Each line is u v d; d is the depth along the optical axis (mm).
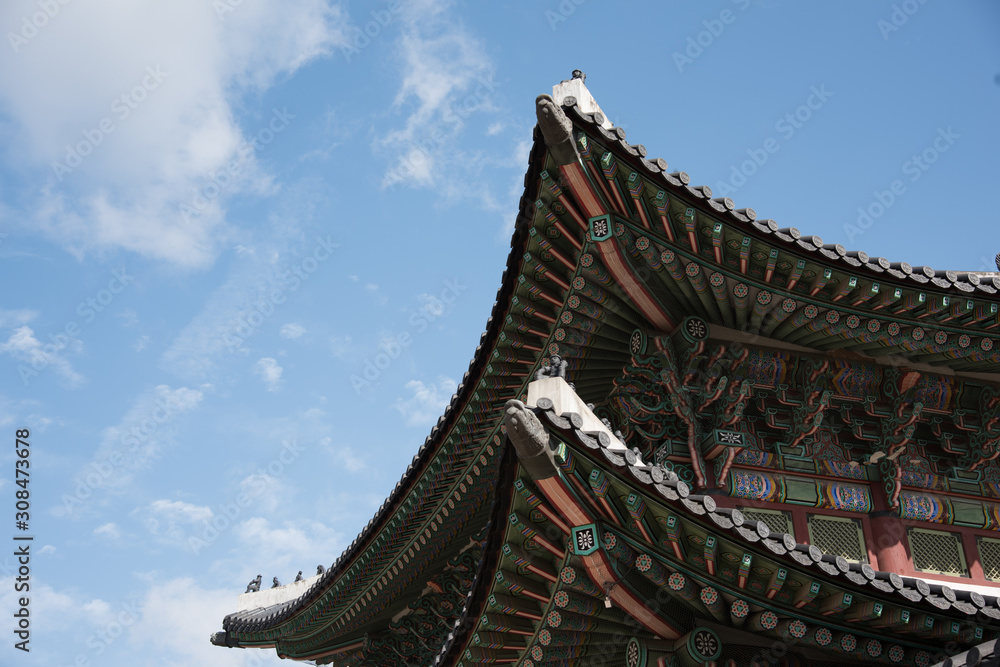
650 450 14203
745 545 9922
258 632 27078
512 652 11773
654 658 10617
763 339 14109
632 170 12578
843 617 10352
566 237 13938
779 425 14227
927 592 10125
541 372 10969
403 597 22422
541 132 12875
